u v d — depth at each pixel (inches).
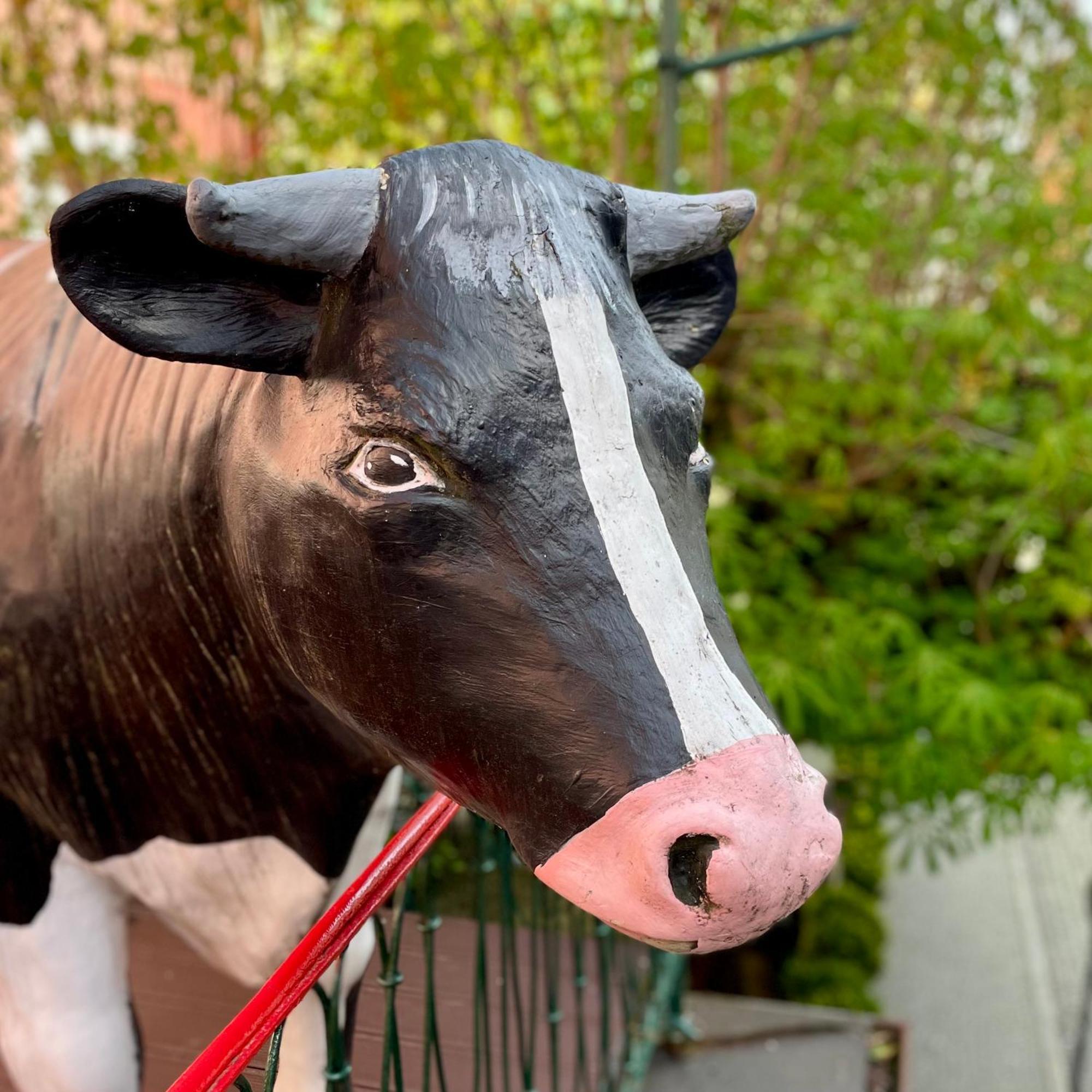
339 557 36.1
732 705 33.1
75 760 50.4
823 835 32.7
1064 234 128.5
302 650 39.6
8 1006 55.9
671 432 35.8
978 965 205.6
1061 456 102.7
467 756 35.5
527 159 37.9
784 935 196.7
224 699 48.1
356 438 35.5
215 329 37.4
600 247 37.0
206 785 50.5
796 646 115.5
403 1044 63.4
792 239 132.7
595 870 33.2
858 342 117.9
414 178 36.8
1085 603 120.8
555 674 33.3
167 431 45.4
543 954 87.5
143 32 140.1
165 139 134.9
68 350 50.3
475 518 34.1
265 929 54.7
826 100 128.9
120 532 46.3
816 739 121.6
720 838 31.4
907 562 137.7
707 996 133.8
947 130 135.4
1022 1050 180.1
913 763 113.8
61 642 48.1
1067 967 207.0
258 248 35.0
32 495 48.4
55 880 54.6
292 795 50.4
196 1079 34.2
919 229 133.2
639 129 126.6
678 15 99.6
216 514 44.3
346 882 57.4
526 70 132.6
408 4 136.5
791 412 128.3
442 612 34.4
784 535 137.1
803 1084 116.3
